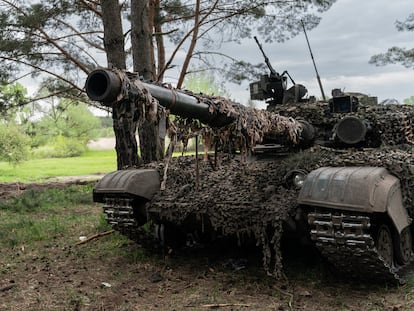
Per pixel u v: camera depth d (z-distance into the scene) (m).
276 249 5.75
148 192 6.94
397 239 6.05
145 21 11.03
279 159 7.14
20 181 20.86
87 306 5.61
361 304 5.45
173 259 7.52
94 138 47.34
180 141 5.60
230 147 6.21
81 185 17.69
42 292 6.12
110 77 4.00
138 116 4.49
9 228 9.98
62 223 10.47
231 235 6.46
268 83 8.68
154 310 5.45
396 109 7.74
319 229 5.45
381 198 5.15
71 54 14.66
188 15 15.21
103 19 11.00
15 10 14.17
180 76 14.36
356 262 5.58
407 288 5.88
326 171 5.62
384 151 6.39
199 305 5.58
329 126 7.49
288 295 5.82
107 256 7.79
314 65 9.85
